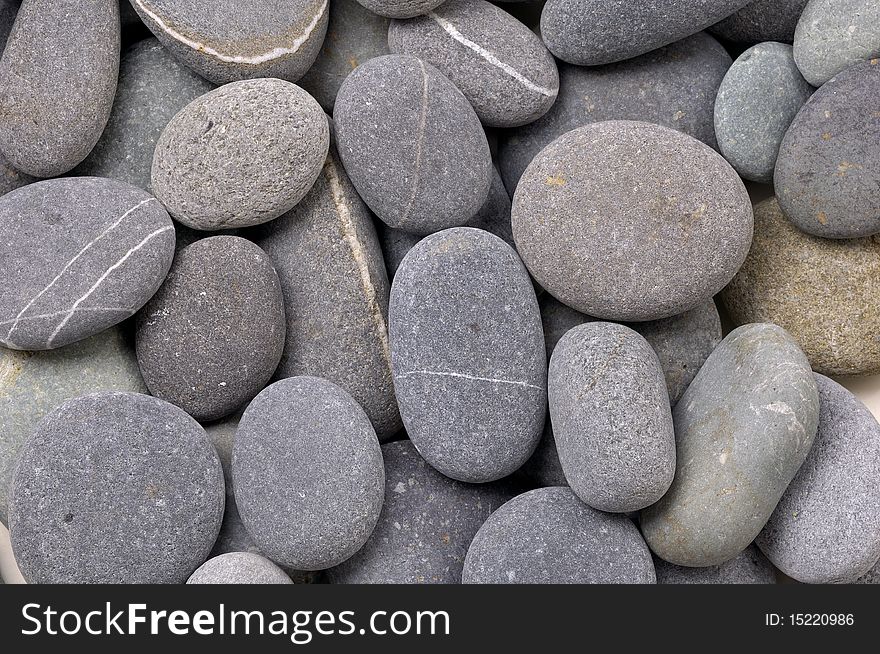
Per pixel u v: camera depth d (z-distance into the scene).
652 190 0.31
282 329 0.33
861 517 0.30
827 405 0.32
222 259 0.32
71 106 0.32
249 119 0.31
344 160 0.33
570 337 0.31
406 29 0.34
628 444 0.29
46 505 0.30
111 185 0.32
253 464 0.31
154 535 0.30
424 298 0.31
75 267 0.31
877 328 0.33
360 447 0.31
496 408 0.31
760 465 0.30
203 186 0.32
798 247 0.33
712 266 0.31
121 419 0.31
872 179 0.31
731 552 0.30
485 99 0.33
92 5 0.32
